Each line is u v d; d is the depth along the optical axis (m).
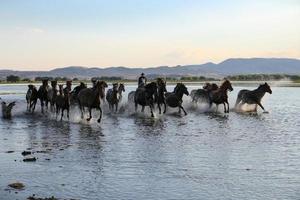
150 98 32.84
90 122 29.34
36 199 11.97
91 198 12.24
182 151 18.53
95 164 16.28
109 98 36.94
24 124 28.89
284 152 18.14
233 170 15.12
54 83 35.53
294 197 12.08
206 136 22.73
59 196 12.41
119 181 13.93
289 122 29.06
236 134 23.44
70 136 23.20
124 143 20.73
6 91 85.88
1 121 30.86
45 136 23.33
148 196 12.40
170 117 32.38
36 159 17.22
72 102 34.59
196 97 40.59
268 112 35.97
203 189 12.97
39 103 47.59
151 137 22.55
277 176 14.27
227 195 12.38
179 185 13.41
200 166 15.76
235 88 92.75
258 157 17.16
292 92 79.38
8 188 13.17
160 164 16.16
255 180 13.83
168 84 129.75
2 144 20.88
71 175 14.71
